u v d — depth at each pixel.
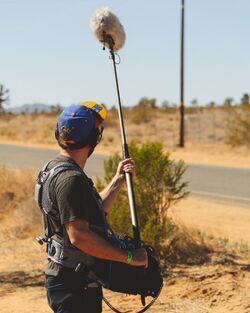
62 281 3.82
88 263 3.80
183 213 13.27
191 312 6.73
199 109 68.88
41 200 3.84
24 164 25.00
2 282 8.09
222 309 6.79
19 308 7.05
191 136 48.31
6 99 20.47
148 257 4.04
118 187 4.48
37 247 9.95
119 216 9.02
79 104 3.94
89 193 3.78
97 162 26.56
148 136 49.53
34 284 8.00
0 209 12.98
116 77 4.66
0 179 14.35
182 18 34.78
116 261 3.84
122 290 3.88
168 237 8.95
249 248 9.55
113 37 4.60
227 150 32.94
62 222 3.68
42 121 79.25
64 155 3.90
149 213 9.09
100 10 4.62
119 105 4.64
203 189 17.70
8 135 51.31
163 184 9.28
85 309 3.85
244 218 12.79
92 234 3.70
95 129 3.96
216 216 12.98
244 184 18.94
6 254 9.62
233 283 7.60
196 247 9.11
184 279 7.86
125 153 4.54
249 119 34.38
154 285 3.99
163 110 77.31
